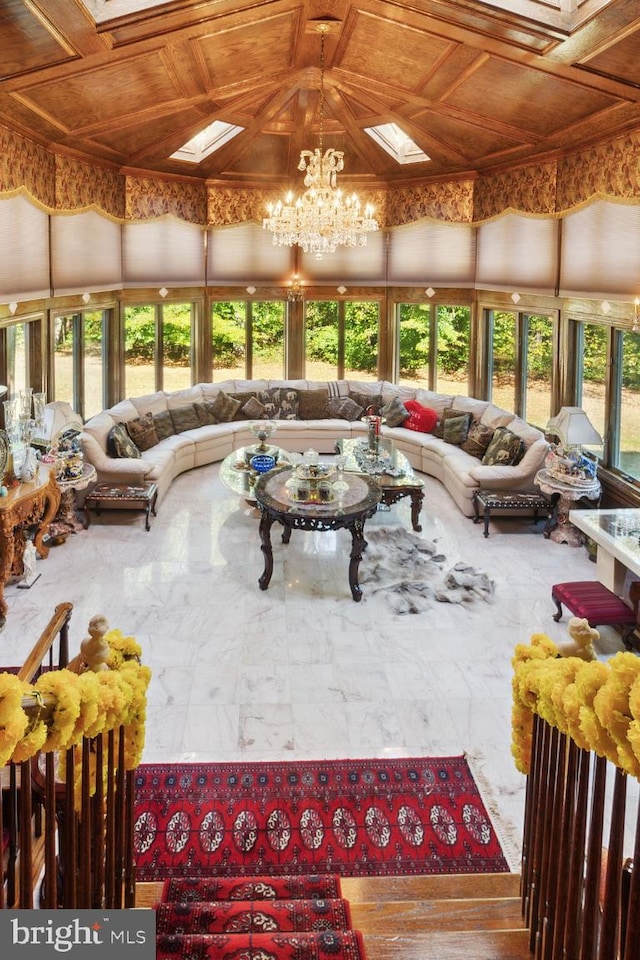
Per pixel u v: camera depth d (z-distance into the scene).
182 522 7.65
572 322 8.02
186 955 2.12
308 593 6.02
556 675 1.83
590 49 5.12
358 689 4.63
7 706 1.43
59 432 6.42
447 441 9.30
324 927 2.43
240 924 2.40
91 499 7.30
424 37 5.85
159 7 5.00
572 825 1.83
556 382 8.27
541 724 2.15
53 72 5.52
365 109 8.13
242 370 11.15
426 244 10.09
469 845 3.41
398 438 9.82
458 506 8.26
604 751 1.46
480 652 5.12
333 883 2.95
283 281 10.66
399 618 5.61
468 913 2.50
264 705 4.44
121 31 5.11
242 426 10.11
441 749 4.07
